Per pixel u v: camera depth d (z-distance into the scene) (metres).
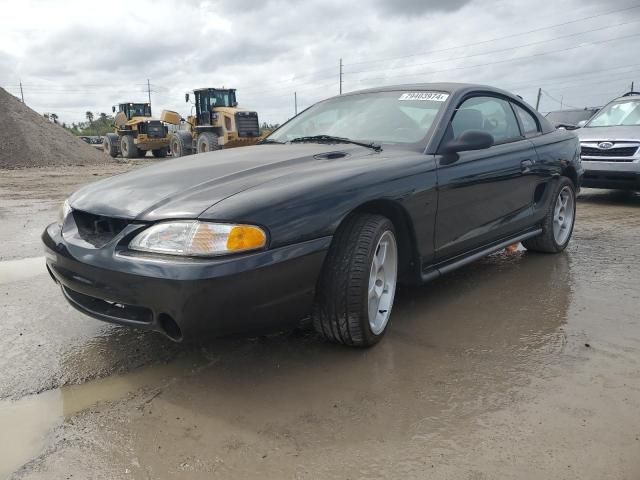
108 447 2.15
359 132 3.71
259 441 2.17
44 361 2.87
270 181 2.70
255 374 2.71
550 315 3.48
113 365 2.82
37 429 2.27
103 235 2.64
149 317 2.48
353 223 2.83
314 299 2.80
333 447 2.13
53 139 20.58
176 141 23.34
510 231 4.23
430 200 3.21
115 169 17.33
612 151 7.45
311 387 2.58
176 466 2.03
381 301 3.05
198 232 2.36
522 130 4.52
